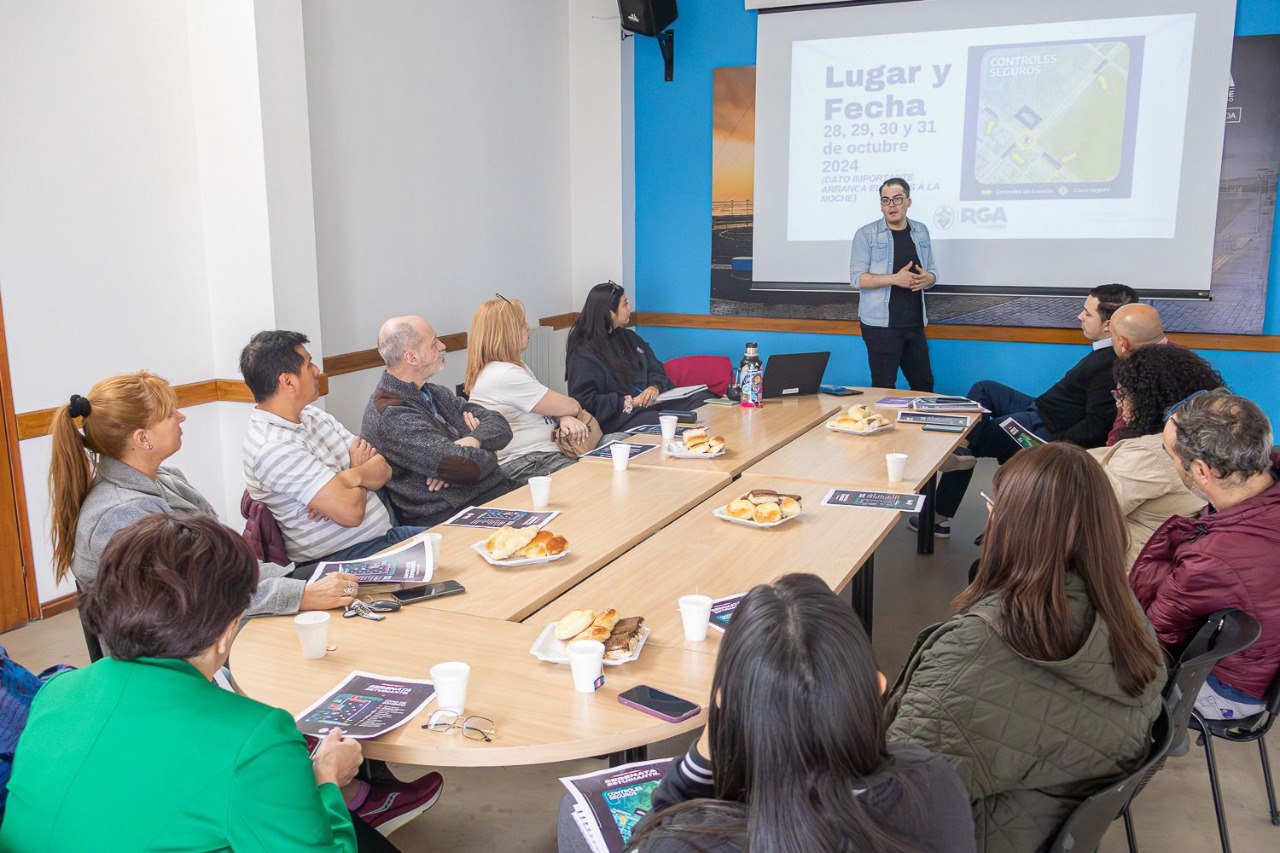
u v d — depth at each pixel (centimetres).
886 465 321
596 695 166
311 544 283
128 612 124
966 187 595
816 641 93
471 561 234
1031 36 566
